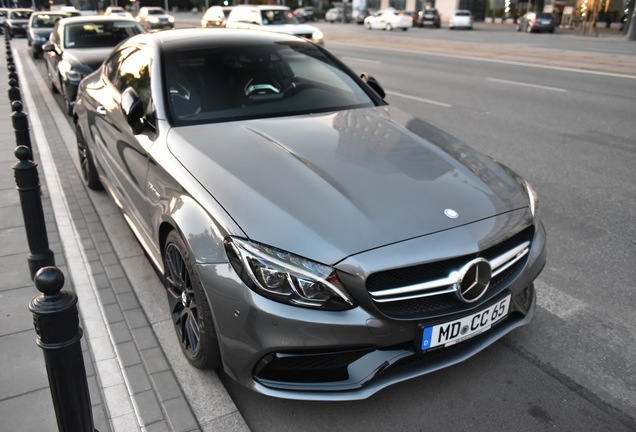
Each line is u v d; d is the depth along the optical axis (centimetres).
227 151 289
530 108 950
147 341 307
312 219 237
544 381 282
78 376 184
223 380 283
